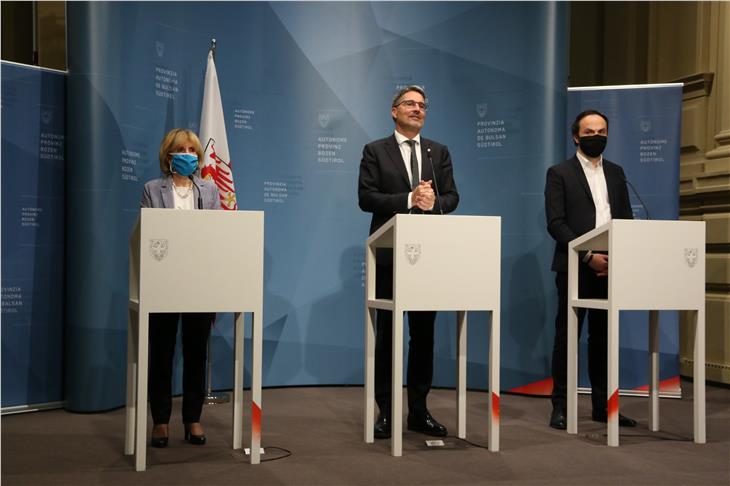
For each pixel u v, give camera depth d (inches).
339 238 191.6
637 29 232.1
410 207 122.3
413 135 134.3
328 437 130.0
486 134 186.5
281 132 188.5
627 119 182.5
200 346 124.6
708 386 198.4
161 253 106.0
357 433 133.4
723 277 198.5
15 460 113.5
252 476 103.0
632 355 182.2
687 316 211.5
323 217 190.9
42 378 160.9
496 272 117.3
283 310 188.4
